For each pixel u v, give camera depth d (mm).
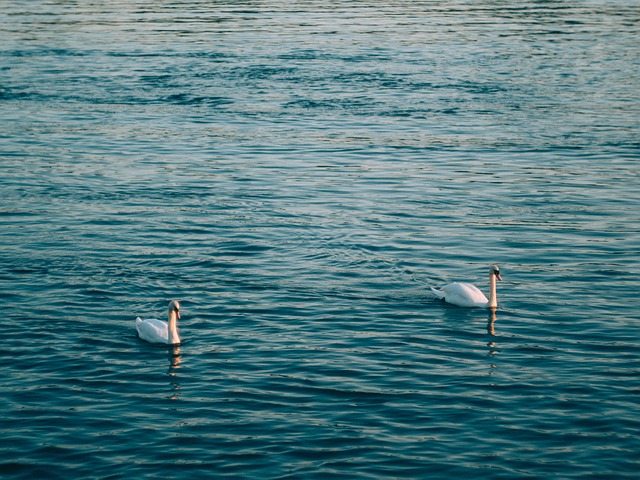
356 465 19391
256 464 19453
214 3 96438
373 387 22859
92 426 20984
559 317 27219
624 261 31547
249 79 59969
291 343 25484
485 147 46156
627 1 96688
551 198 38406
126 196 38562
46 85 58438
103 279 29891
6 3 97000
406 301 28484
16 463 19484
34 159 44000
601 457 19609
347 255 32125
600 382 23031
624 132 48250
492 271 27922
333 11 89562
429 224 35344
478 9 90812
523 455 19719
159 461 19578
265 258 31781
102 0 99438
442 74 60969
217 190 39500
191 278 30062
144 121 51188
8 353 24672
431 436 20516
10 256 31688
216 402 22125
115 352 24922
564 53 67375
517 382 23062
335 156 44938
